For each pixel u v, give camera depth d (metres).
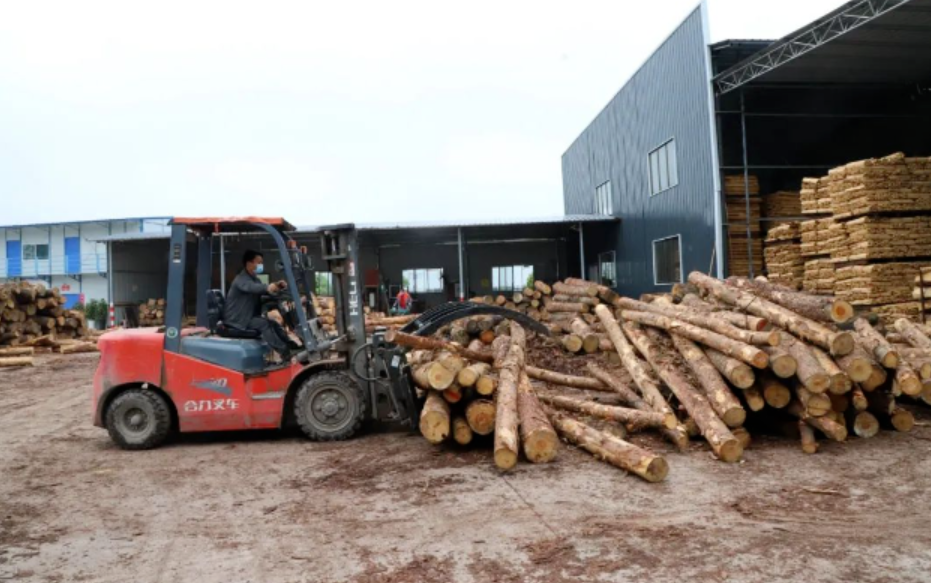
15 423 9.54
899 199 12.06
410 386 7.43
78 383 13.89
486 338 10.62
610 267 25.20
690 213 17.86
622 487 5.41
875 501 4.94
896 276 12.00
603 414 6.98
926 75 16.38
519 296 16.02
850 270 12.45
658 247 20.30
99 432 8.65
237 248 25.34
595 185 26.95
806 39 13.45
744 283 8.67
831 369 6.43
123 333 7.59
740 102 17.14
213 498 5.59
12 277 42.09
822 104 18.31
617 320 9.95
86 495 5.81
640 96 21.20
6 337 19.42
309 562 4.22
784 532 4.41
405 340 7.14
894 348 7.07
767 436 6.90
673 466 5.95
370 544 4.46
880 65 15.41
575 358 11.18
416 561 4.16
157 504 5.49
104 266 41.88
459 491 5.46
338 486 5.76
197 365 7.28
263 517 5.08
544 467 6.02
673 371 7.30
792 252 14.62
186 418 7.25
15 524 5.11
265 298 7.96
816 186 13.63
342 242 7.58
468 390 6.85
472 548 4.32
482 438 7.08
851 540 4.25
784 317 7.08
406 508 5.12
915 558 3.97
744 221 16.75
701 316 7.72
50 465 6.88
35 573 4.20
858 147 19.94
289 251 7.87
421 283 30.75
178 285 7.36
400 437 7.41
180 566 4.25
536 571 3.95
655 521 4.66
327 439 7.33
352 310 7.55
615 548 4.23
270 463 6.58
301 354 7.52
